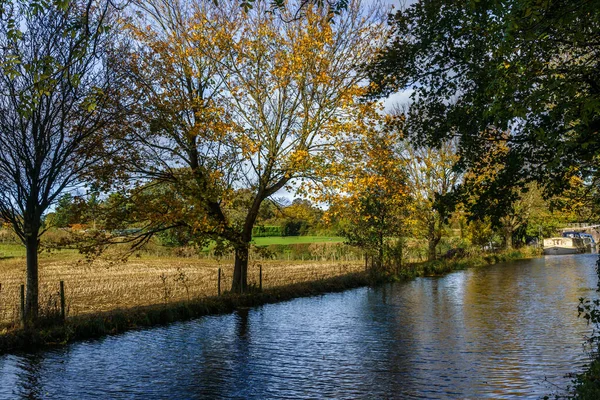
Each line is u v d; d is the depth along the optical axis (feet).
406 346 46.98
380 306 72.59
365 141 69.51
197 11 71.51
